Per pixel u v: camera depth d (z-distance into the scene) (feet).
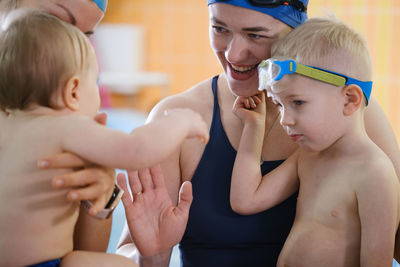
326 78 3.70
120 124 15.35
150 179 4.04
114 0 20.44
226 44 4.12
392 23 17.22
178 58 20.42
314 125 3.76
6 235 3.15
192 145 4.49
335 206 3.82
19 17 3.39
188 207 4.06
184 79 20.52
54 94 3.26
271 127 4.50
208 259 4.39
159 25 20.36
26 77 3.18
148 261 4.09
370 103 4.52
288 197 4.33
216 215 4.34
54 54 3.20
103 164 3.14
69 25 3.43
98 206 3.15
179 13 20.13
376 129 4.38
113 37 20.10
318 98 3.73
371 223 3.63
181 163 4.52
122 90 20.54
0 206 3.15
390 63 17.33
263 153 4.44
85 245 3.86
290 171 4.27
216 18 3.96
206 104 4.64
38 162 3.01
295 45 3.82
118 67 20.24
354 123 3.88
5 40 3.27
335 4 17.71
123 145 3.08
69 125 3.20
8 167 3.20
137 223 3.96
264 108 4.41
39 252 3.19
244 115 4.34
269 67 3.75
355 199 3.76
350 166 3.83
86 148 3.12
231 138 4.46
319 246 3.83
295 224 4.06
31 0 3.85
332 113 3.78
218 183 4.39
